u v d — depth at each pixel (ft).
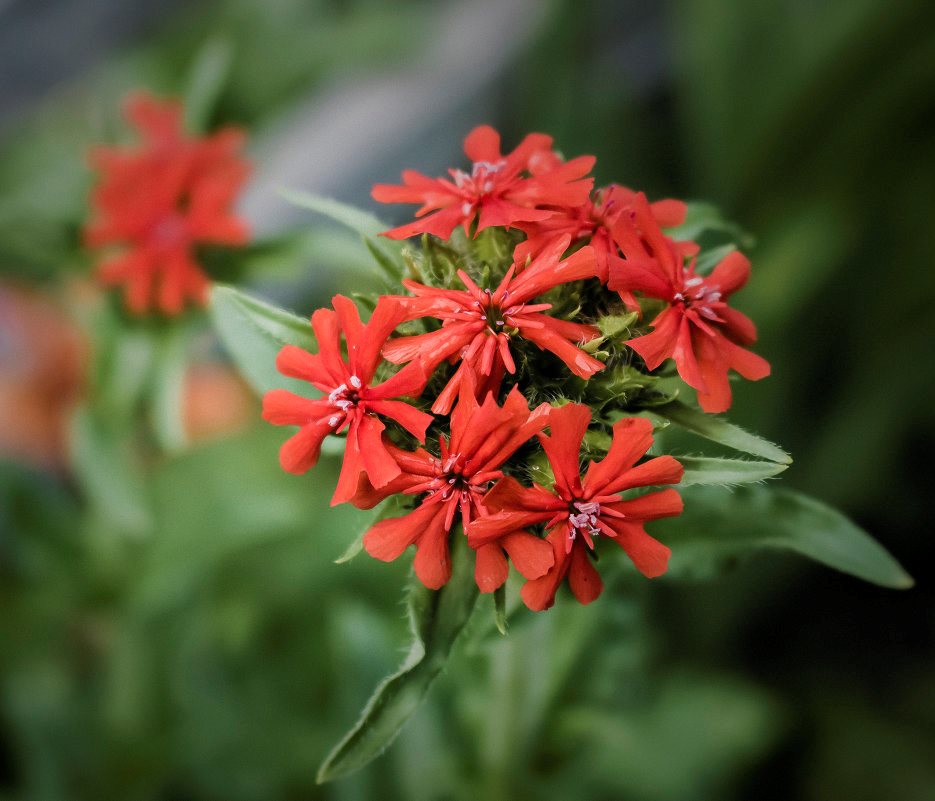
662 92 1.77
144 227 0.92
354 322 0.63
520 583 0.73
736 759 1.13
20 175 1.62
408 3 1.97
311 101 1.82
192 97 1.02
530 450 0.67
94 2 2.11
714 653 1.30
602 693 0.87
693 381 0.65
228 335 0.73
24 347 1.42
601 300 0.68
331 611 1.12
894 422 1.28
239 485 1.07
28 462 1.40
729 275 0.67
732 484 0.66
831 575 1.42
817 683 1.32
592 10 1.58
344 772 0.65
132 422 0.98
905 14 1.21
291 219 1.66
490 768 0.87
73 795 1.03
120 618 1.00
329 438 0.71
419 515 0.63
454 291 0.64
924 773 1.21
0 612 1.04
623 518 0.63
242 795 1.05
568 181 0.67
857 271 1.35
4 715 1.13
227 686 1.08
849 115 1.31
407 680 0.66
